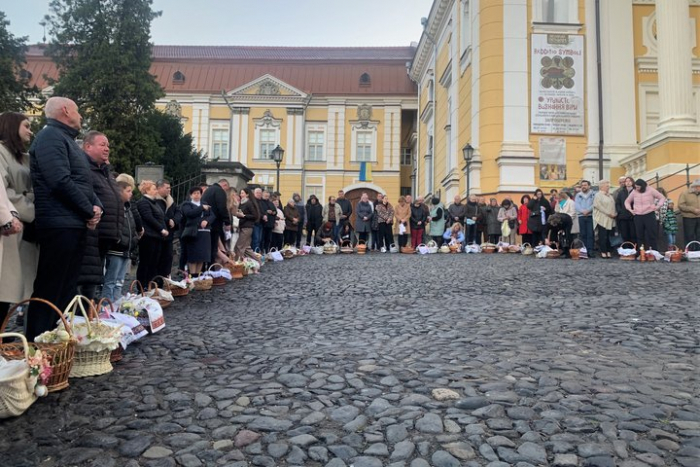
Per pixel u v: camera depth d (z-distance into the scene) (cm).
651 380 384
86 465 281
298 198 1711
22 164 460
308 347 500
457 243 1733
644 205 1245
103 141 564
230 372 429
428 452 286
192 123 4012
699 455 274
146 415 344
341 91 4072
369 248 1891
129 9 2439
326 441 301
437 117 3141
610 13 2088
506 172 2014
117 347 450
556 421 318
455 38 2578
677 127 1641
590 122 2056
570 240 1450
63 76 2409
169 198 905
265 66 4184
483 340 506
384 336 536
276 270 1174
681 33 1695
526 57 2061
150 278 809
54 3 2450
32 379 348
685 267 1052
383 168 4047
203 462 281
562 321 580
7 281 426
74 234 441
